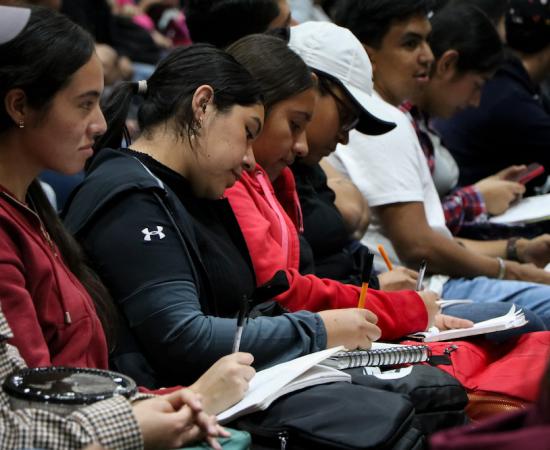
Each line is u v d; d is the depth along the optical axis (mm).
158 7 18922
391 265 8852
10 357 4785
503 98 12008
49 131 5367
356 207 8812
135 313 5844
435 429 6023
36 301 5320
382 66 9617
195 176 6359
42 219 5672
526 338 7727
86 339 5480
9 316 5039
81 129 5434
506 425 3287
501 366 7191
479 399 6773
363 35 9555
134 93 6602
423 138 10438
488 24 10336
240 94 6270
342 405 5418
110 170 6145
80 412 4523
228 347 5828
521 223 10930
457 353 7148
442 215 9742
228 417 5281
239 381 5336
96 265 5957
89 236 5992
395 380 6035
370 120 7930
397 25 9453
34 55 5254
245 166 6434
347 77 8125
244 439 4996
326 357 5762
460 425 6133
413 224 9211
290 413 5395
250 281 6621
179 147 6344
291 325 6113
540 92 13414
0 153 5387
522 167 11547
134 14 17672
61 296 5402
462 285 9484
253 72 7059
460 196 10836
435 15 10414
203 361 5809
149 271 5855
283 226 7297
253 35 7297
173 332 5773
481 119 12062
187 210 6379
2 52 5246
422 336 7262
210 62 6312
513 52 12852
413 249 9273
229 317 6461
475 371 7133
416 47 9539
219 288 6352
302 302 7027
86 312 5531
